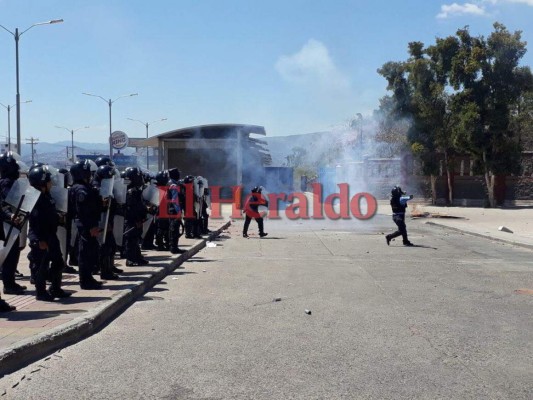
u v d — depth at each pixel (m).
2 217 7.79
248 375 5.75
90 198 9.35
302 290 10.41
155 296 9.77
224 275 12.12
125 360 6.21
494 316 8.42
